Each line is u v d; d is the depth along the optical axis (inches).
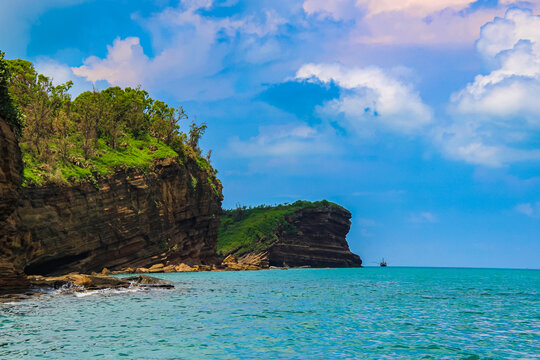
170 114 5270.7
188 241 4677.7
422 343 700.7
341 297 1563.7
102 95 4690.0
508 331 822.5
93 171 3420.3
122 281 1812.3
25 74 4040.4
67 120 3865.7
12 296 1321.4
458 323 920.9
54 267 3065.9
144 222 3846.0
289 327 851.4
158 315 1008.2
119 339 712.4
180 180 4493.1
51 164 3117.6
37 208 2817.4
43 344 668.1
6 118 1462.8
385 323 914.1
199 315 1015.6
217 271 4729.3
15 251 2561.5
